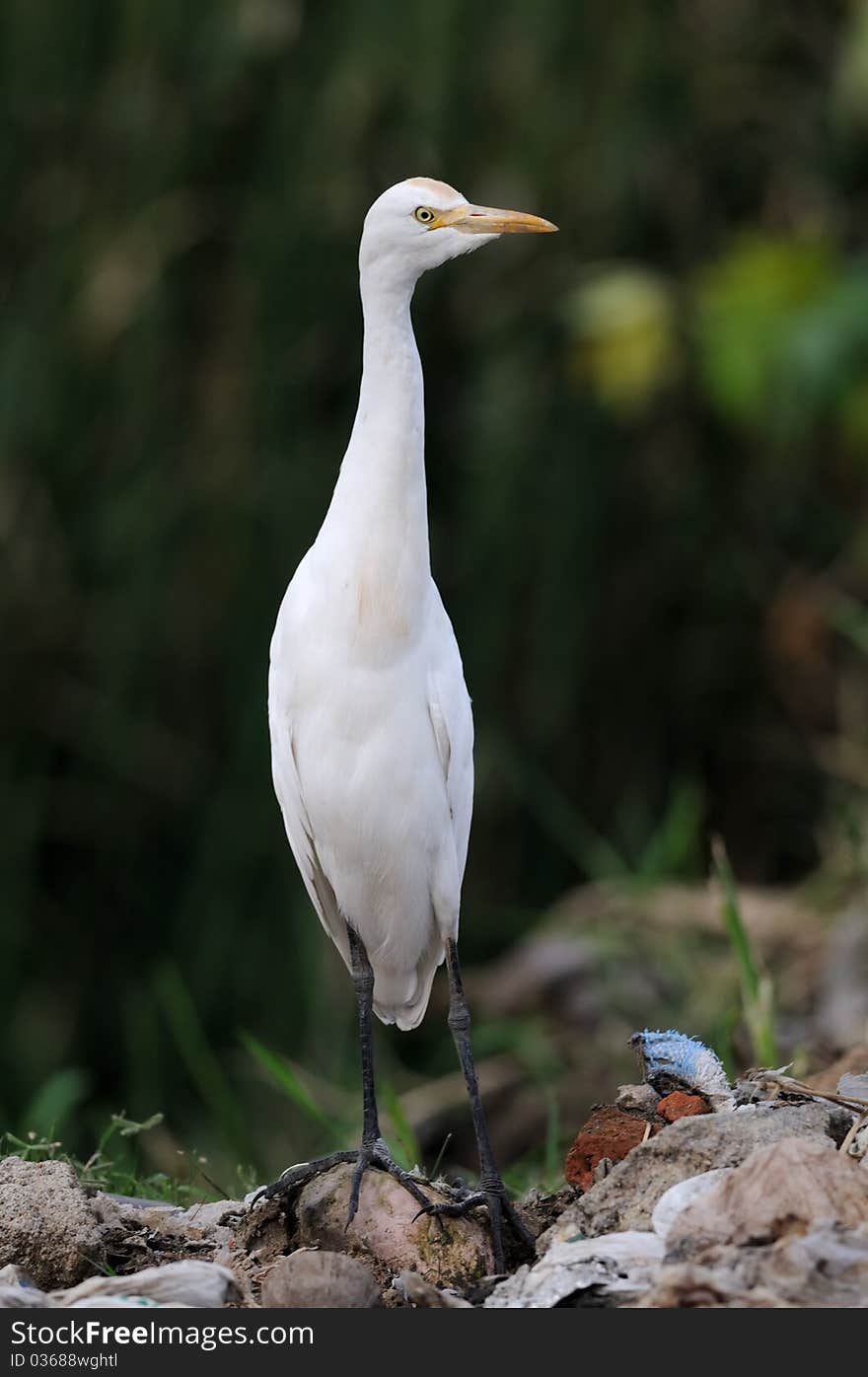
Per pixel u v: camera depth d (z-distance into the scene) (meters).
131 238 11.74
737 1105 5.77
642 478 12.43
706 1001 9.86
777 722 12.89
